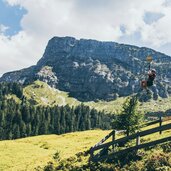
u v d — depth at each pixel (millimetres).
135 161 31234
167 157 29734
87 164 34312
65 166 37625
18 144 70875
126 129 42438
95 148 34562
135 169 29578
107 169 31344
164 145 33531
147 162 29938
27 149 64500
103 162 33250
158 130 30625
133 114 42500
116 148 36812
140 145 31500
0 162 52906
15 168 46781
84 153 41875
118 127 42906
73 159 40344
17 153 60219
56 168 38062
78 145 63500
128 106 42875
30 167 44625
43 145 69188
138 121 42594
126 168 30422
